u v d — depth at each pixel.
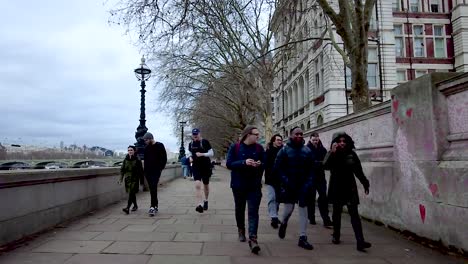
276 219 7.90
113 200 12.02
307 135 14.56
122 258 5.36
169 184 21.06
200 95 40.56
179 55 32.16
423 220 6.47
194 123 58.38
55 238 6.65
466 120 5.64
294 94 43.44
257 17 26.59
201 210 9.84
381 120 8.38
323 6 13.00
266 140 29.31
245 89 33.44
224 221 8.55
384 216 7.96
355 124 9.87
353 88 12.79
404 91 7.18
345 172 6.26
